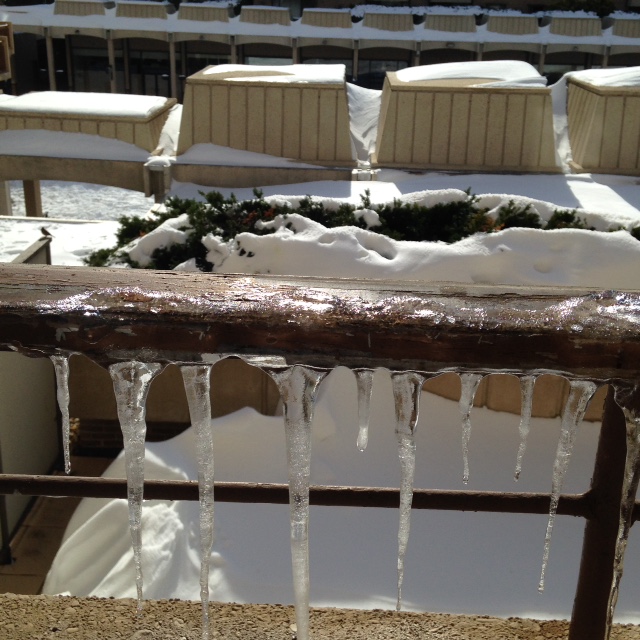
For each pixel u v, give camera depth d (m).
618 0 33.75
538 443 7.21
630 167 13.80
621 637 2.73
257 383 7.78
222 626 2.75
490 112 13.64
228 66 15.52
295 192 12.92
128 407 1.68
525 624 2.83
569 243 7.50
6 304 1.58
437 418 7.41
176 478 6.83
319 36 31.09
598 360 1.55
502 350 1.55
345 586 5.93
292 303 1.60
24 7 31.88
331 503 2.42
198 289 1.67
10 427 7.71
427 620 2.84
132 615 2.80
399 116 13.72
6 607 2.82
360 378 1.66
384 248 7.65
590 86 14.48
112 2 32.31
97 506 6.92
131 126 14.03
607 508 2.27
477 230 8.13
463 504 2.40
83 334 1.58
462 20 31.41
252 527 6.36
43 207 23.17
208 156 13.83
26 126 14.09
